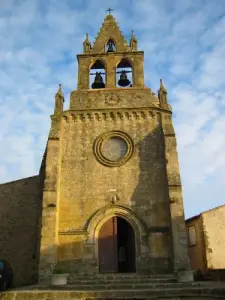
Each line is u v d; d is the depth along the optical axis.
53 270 21.12
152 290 16.48
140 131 25.64
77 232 22.72
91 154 25.06
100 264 22.52
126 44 30.19
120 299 15.94
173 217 21.86
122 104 26.83
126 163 24.67
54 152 24.39
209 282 21.25
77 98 27.23
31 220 29.67
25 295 16.14
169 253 21.89
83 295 16.14
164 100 26.61
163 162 24.56
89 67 29.05
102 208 23.34
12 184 31.14
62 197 23.81
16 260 28.44
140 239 22.39
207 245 27.55
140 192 23.73
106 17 31.94
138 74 28.47
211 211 29.03
